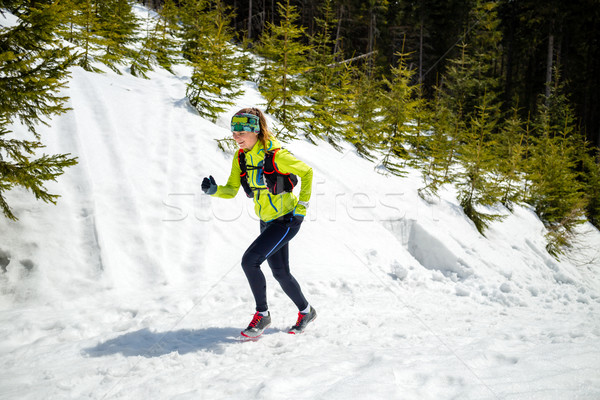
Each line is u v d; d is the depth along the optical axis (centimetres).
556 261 1055
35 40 374
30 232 447
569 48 2862
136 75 1039
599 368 232
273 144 305
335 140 1170
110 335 317
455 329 358
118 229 499
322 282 491
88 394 223
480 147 1070
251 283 311
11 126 546
